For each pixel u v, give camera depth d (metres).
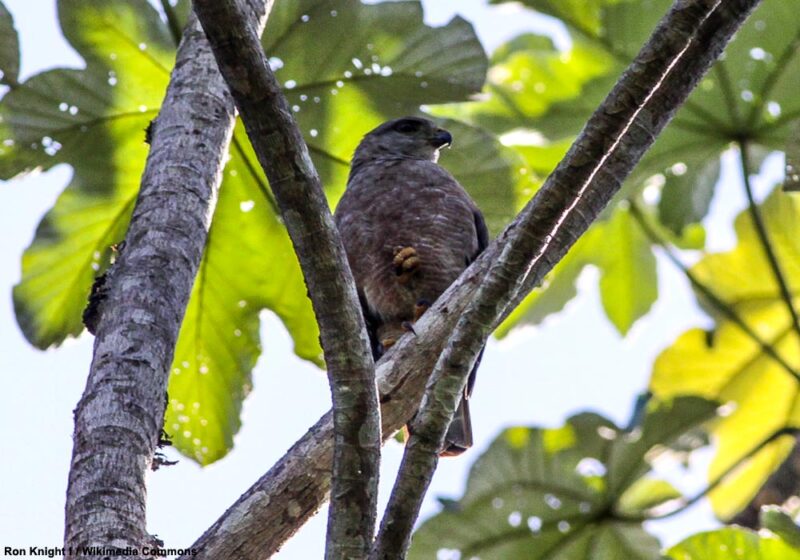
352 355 6.26
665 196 12.80
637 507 11.14
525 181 11.29
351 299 6.27
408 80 10.64
